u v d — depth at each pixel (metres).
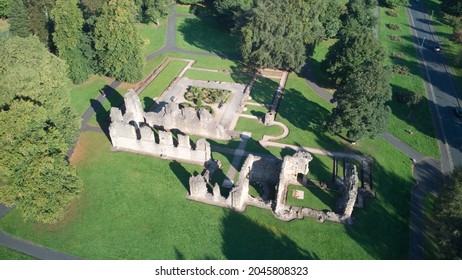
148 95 106.19
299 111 100.19
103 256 63.38
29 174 62.50
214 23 150.38
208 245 65.12
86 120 95.81
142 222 69.06
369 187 76.44
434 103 105.81
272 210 71.06
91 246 65.00
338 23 136.38
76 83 109.44
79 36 104.19
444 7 165.38
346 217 68.94
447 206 59.66
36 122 65.31
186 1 157.75
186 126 91.12
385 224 69.06
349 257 63.28
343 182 78.12
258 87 110.81
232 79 114.94
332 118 85.31
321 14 124.44
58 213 65.94
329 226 68.25
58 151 68.06
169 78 114.88
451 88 113.12
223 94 105.31
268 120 94.62
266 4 110.81
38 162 62.69
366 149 87.31
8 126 61.88
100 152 85.31
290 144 88.69
